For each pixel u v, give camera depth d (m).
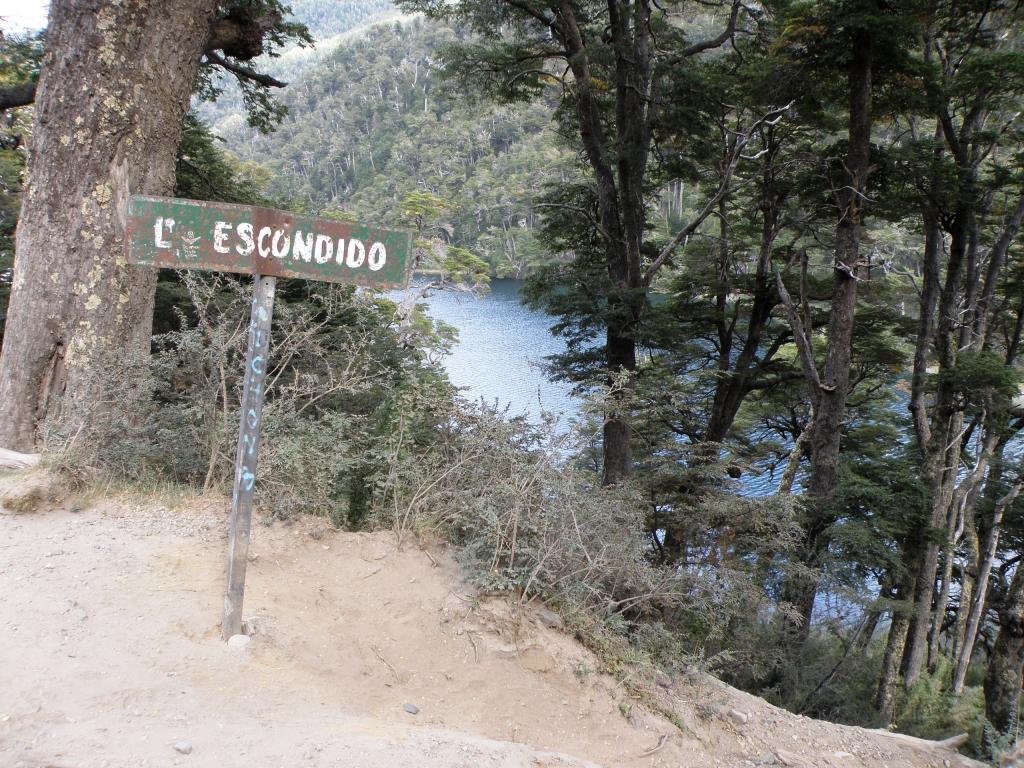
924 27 16.08
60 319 6.79
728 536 11.11
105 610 3.67
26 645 3.25
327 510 5.32
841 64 14.77
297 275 3.52
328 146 151.25
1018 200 19.05
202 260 3.42
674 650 5.23
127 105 6.97
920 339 18.59
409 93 158.12
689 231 17.59
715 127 19.41
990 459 19.31
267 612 3.92
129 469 5.45
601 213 18.61
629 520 5.86
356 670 3.74
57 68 6.79
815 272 25.06
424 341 20.30
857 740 5.11
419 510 5.23
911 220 21.73
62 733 2.67
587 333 17.67
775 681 11.76
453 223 93.00
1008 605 11.68
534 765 3.23
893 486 18.20
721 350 21.58
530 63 18.36
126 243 3.36
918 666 15.80
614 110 20.09
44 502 4.79
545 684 4.14
